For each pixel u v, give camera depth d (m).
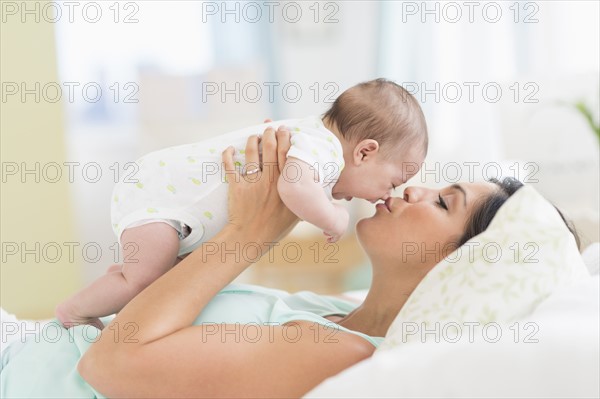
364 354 1.16
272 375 1.11
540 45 4.68
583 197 3.60
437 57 4.99
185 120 4.59
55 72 3.36
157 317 1.13
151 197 1.39
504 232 1.15
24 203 3.37
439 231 1.37
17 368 1.23
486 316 1.06
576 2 4.53
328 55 5.25
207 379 1.10
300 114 5.25
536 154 3.75
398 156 1.52
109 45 4.80
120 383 1.10
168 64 4.90
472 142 4.97
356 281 4.44
